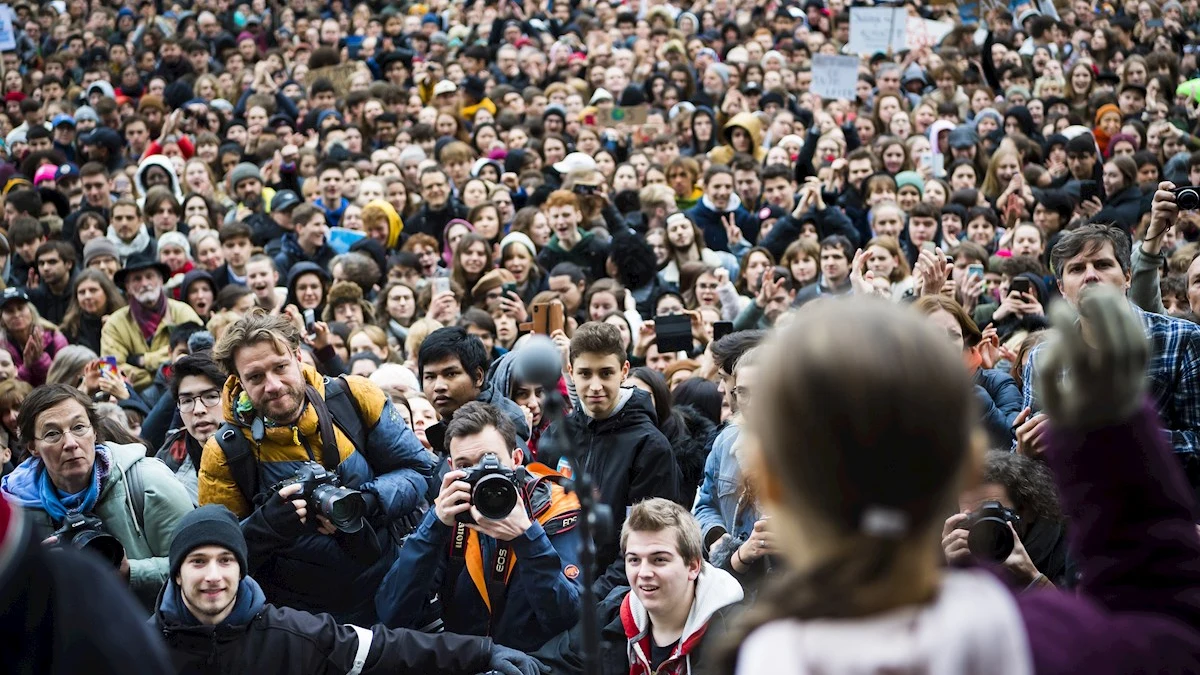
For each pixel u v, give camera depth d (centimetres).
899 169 1526
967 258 1095
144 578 572
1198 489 490
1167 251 997
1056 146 1568
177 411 779
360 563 559
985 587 158
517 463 593
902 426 149
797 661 152
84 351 870
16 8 2758
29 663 179
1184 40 2228
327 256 1343
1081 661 164
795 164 1592
